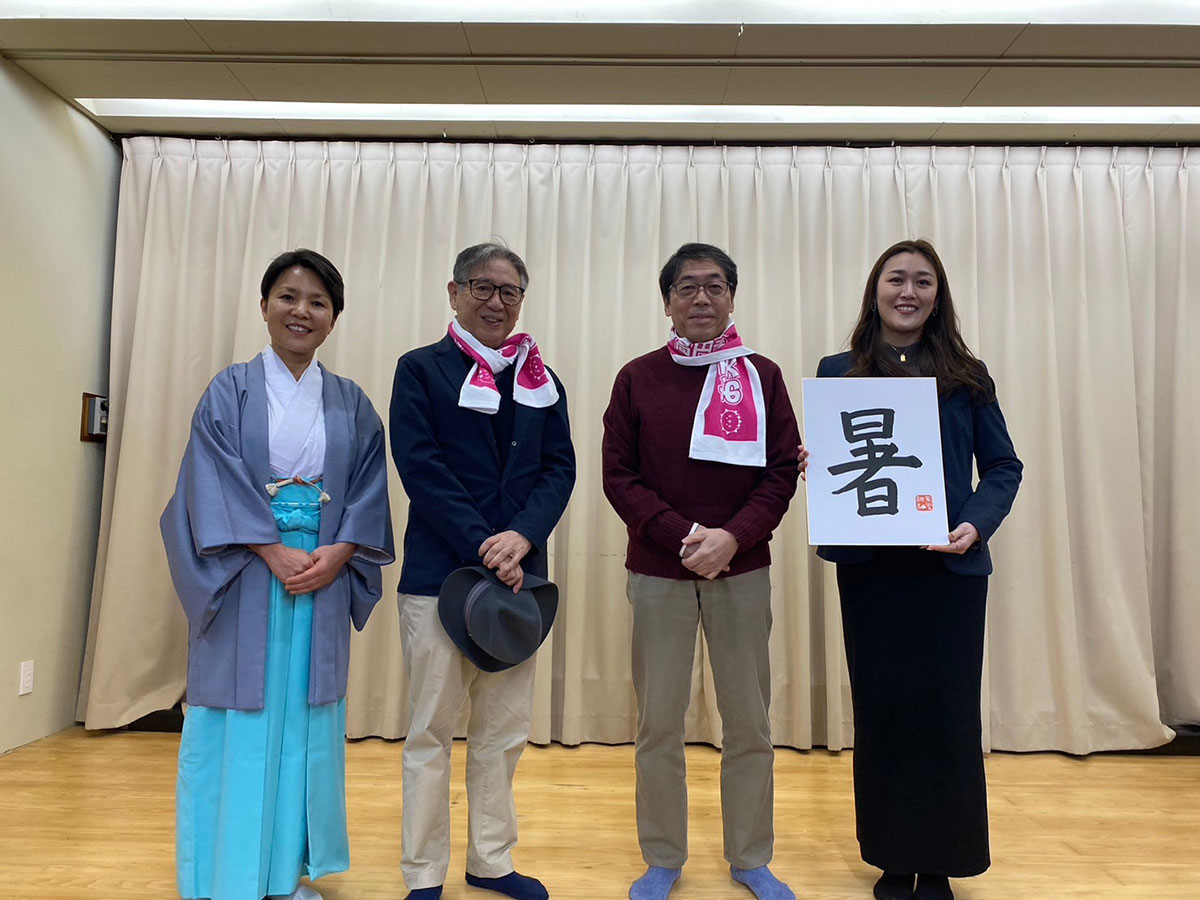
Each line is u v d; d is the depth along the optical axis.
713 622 1.73
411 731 1.66
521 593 1.64
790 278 2.96
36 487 2.70
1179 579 2.85
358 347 2.99
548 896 1.71
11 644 2.60
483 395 1.69
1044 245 2.94
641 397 1.79
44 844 1.91
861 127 2.92
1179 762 2.69
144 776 2.40
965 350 1.79
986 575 1.67
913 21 2.27
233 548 1.58
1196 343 2.93
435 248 3.03
